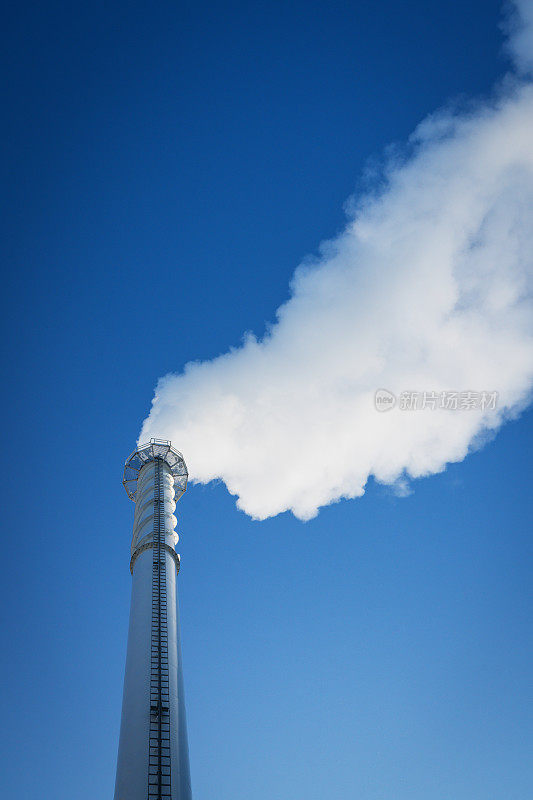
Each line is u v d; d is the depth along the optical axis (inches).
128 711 1278.3
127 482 2149.4
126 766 1174.3
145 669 1341.0
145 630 1424.7
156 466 2089.1
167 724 1248.2
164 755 1191.6
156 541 1697.8
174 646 1416.1
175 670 1365.7
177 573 1717.5
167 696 1293.1
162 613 1473.9
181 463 2169.0
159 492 1936.5
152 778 1147.3
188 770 1239.5
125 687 1344.7
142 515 1859.0
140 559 1659.7
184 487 2150.6
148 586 1549.0
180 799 1147.3
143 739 1210.6
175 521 1860.2
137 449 2171.5
